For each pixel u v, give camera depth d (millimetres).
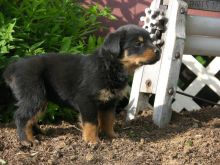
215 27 1955
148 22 1940
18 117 1764
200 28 1952
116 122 2012
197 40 1974
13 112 1939
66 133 1860
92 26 2193
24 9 2010
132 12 2264
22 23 2010
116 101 1815
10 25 1873
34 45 1927
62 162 1640
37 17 1995
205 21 1948
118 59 1758
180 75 2209
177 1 1898
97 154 1680
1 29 1893
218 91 2199
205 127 1892
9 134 1815
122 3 2270
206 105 2207
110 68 1750
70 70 1796
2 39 1879
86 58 1795
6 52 1855
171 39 1894
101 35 2270
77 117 2023
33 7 1986
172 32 1894
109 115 1821
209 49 1983
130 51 1755
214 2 1991
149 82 1982
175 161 1646
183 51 1931
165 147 1729
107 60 1747
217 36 1981
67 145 1731
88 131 1759
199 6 1982
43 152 1692
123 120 2053
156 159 1660
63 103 1842
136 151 1703
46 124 1973
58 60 1824
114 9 2277
